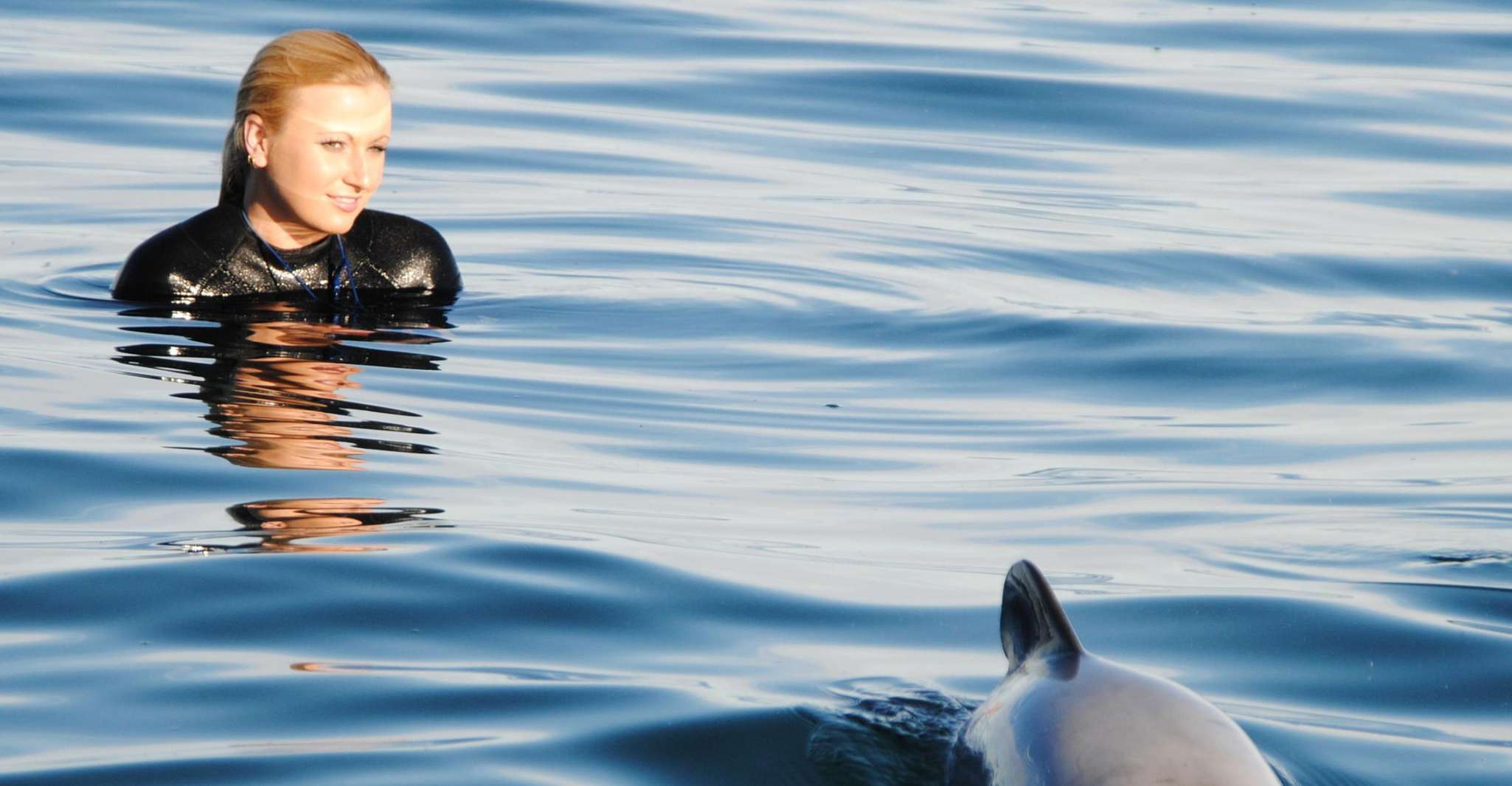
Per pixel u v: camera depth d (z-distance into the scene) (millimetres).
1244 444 24469
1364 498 21766
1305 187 44688
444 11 61062
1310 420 25891
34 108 46844
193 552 17906
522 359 27344
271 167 29875
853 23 62375
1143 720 11023
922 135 49375
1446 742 14438
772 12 63750
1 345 26281
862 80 54469
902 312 31594
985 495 21703
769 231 37938
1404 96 54438
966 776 11914
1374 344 30266
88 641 15734
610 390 25828
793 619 17000
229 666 15281
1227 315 32250
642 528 19562
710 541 19234
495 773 13328
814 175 44250
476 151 45000
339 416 23422
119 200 38875
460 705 14633
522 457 22188
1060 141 49406
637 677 15375
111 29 56719
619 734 14109
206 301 29938
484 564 17938
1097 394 27109
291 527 18797
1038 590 12672
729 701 14805
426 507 19750
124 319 28406
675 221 38531
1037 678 11938
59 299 29781
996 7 67062
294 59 29562
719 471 22266
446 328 29094
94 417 22594
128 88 49344
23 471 20281
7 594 16656
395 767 13383
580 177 42938
